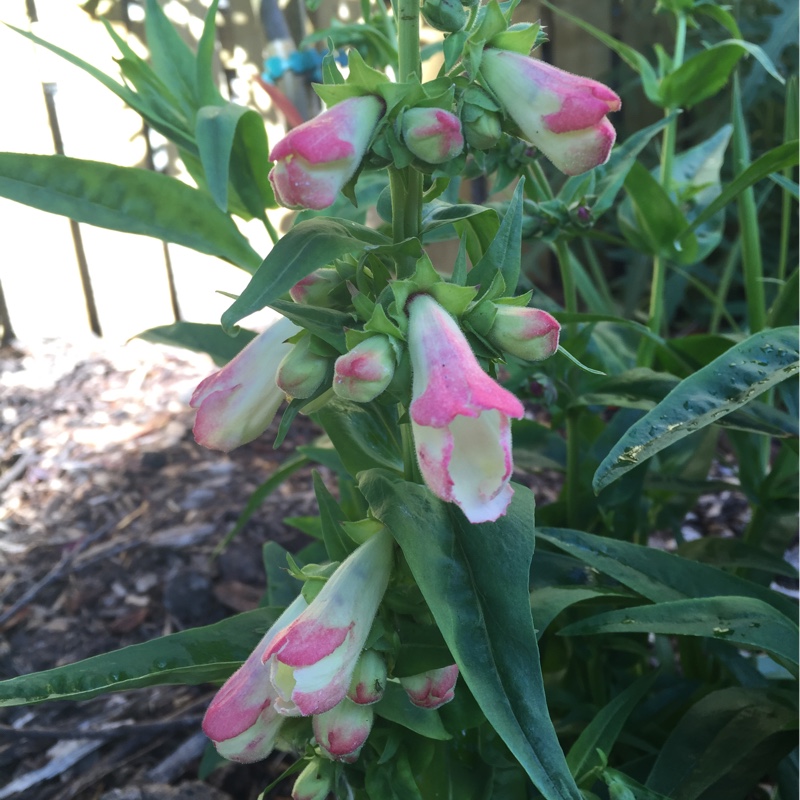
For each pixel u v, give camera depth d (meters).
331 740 0.19
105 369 0.77
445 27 0.18
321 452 0.35
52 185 0.24
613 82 0.72
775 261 0.69
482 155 0.19
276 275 0.18
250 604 0.47
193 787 0.35
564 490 0.35
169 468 0.62
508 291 0.20
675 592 0.24
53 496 0.60
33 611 0.48
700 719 0.25
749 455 0.33
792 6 0.46
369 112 0.17
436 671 0.21
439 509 0.19
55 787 0.37
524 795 0.25
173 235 0.26
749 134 0.72
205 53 0.28
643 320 0.61
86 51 0.71
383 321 0.17
